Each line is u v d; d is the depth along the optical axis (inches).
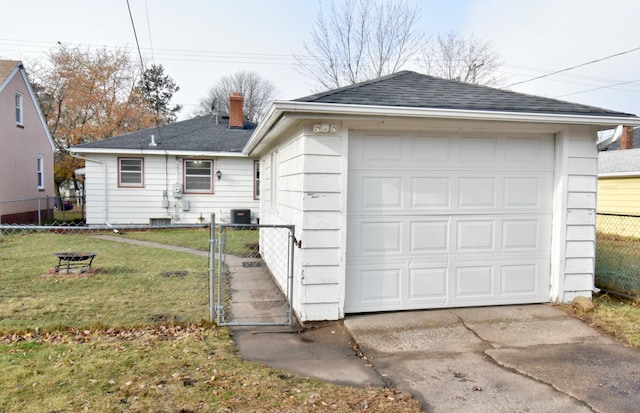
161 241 479.8
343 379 141.4
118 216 593.6
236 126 709.9
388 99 197.8
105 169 586.6
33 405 117.9
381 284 206.4
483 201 215.3
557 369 149.3
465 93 225.9
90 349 160.1
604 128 219.6
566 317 202.5
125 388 128.8
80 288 257.8
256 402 122.6
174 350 161.3
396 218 206.5
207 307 222.2
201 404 120.3
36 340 168.9
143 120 1098.1
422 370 149.1
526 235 221.0
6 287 258.1
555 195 220.8
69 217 788.6
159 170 601.3
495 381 140.3
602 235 565.0
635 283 261.9
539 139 219.9
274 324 193.0
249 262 364.5
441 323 194.2
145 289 257.9
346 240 200.4
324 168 193.3
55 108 1040.8
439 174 209.9
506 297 219.6
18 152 649.6
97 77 1044.5
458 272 214.2
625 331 184.2
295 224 213.0
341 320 197.3
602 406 124.0
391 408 121.6
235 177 621.6
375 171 203.5
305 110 179.9
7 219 607.5
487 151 214.7
